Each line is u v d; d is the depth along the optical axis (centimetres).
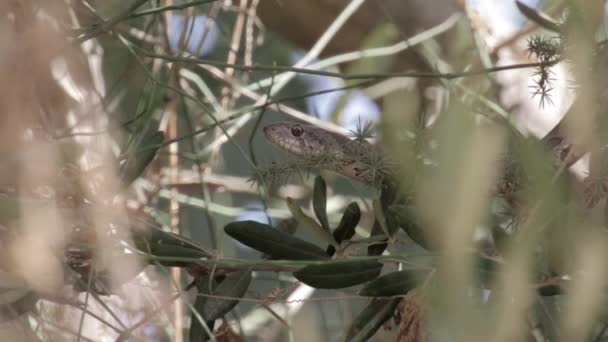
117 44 373
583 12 334
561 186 338
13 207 346
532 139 332
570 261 338
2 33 338
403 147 333
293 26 442
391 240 352
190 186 374
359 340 350
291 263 348
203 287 353
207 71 379
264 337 367
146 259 350
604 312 342
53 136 351
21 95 338
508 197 345
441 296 297
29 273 339
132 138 358
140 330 359
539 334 353
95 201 348
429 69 420
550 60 355
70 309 358
